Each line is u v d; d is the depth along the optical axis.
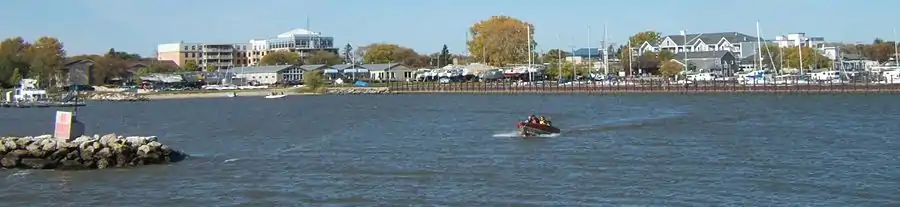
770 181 64.31
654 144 90.75
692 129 109.38
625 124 119.62
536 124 101.94
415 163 77.94
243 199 60.62
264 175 71.38
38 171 74.31
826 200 57.09
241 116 162.50
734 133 102.69
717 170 70.31
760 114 136.50
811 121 119.75
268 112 175.00
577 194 60.34
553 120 131.12
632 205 56.31
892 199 57.00
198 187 65.81
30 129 137.38
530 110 162.00
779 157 78.06
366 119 145.00
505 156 82.19
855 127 108.38
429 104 195.00
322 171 73.31
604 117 136.50
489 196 60.12
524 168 73.19
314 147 94.00
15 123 152.38
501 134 106.12
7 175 72.50
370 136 108.38
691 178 66.31
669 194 59.91
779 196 58.59
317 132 116.88
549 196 59.75
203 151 91.62
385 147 93.00
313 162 79.69
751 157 78.38
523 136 101.69
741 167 71.88
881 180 63.94
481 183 65.44
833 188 61.12
